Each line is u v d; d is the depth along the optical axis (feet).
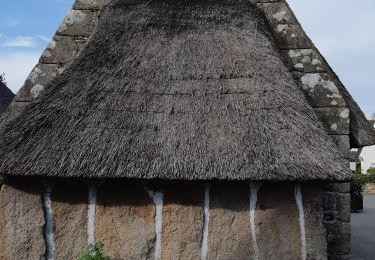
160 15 14.62
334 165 10.16
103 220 10.68
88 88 11.75
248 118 11.03
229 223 10.66
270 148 10.34
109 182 10.75
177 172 9.79
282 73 12.53
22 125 10.80
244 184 10.74
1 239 10.59
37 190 10.69
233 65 12.55
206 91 11.80
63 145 10.28
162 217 10.66
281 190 10.81
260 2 16.16
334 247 13.62
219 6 15.14
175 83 12.07
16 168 9.87
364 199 67.82
